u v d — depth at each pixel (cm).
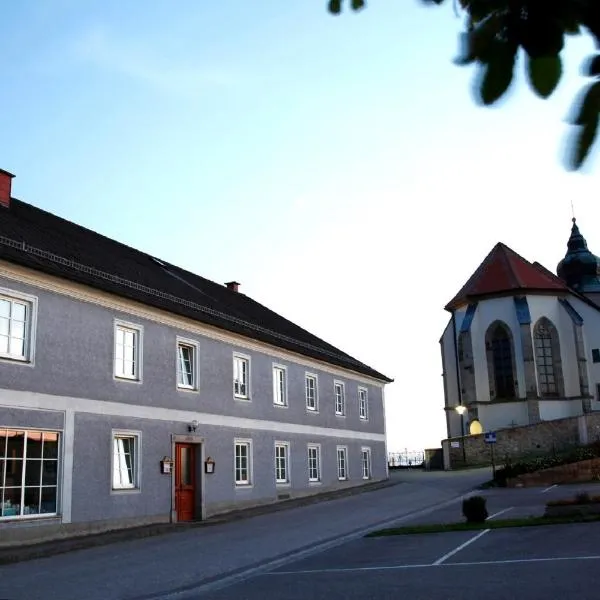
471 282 5569
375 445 3747
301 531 1880
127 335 2031
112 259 2398
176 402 2181
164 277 2719
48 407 1706
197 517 2212
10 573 1290
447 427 5334
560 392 4997
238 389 2572
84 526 1759
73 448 1759
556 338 5078
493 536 1527
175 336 2223
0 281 1625
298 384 3016
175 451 2166
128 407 1970
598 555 1181
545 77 222
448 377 5403
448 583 1038
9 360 1625
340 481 3259
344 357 3706
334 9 271
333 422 3294
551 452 4153
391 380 4041
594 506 1734
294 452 2886
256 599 1015
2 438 1585
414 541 1555
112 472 1881
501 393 5075
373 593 1001
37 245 1909
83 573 1282
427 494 2945
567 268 6438
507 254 5462
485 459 4319
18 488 1605
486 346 5134
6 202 2208
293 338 3198
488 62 225
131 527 1912
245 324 2745
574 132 220
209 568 1329
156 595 1091
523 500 2412
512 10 224
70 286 1806
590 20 219
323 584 1107
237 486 2448
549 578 1016
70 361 1791
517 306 5041
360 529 1908
